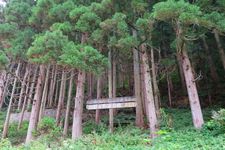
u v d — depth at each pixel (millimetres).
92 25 13219
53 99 24469
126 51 13438
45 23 15781
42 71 15766
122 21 11852
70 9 14109
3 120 20828
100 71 11609
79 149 8766
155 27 14984
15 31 16656
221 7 11898
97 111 15938
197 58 21141
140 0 12820
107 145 9203
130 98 12477
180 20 9977
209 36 20172
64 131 14344
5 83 21891
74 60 10664
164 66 17188
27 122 19656
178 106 19109
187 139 9328
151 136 11102
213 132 9641
